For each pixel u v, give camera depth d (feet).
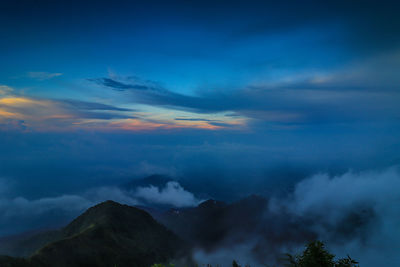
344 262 39.47
